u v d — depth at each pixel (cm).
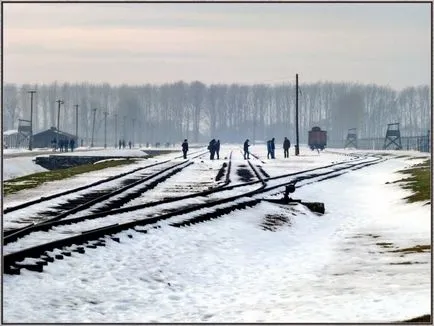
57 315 1655
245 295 2061
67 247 2209
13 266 1877
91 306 1772
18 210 3422
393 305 1788
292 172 7262
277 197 4650
